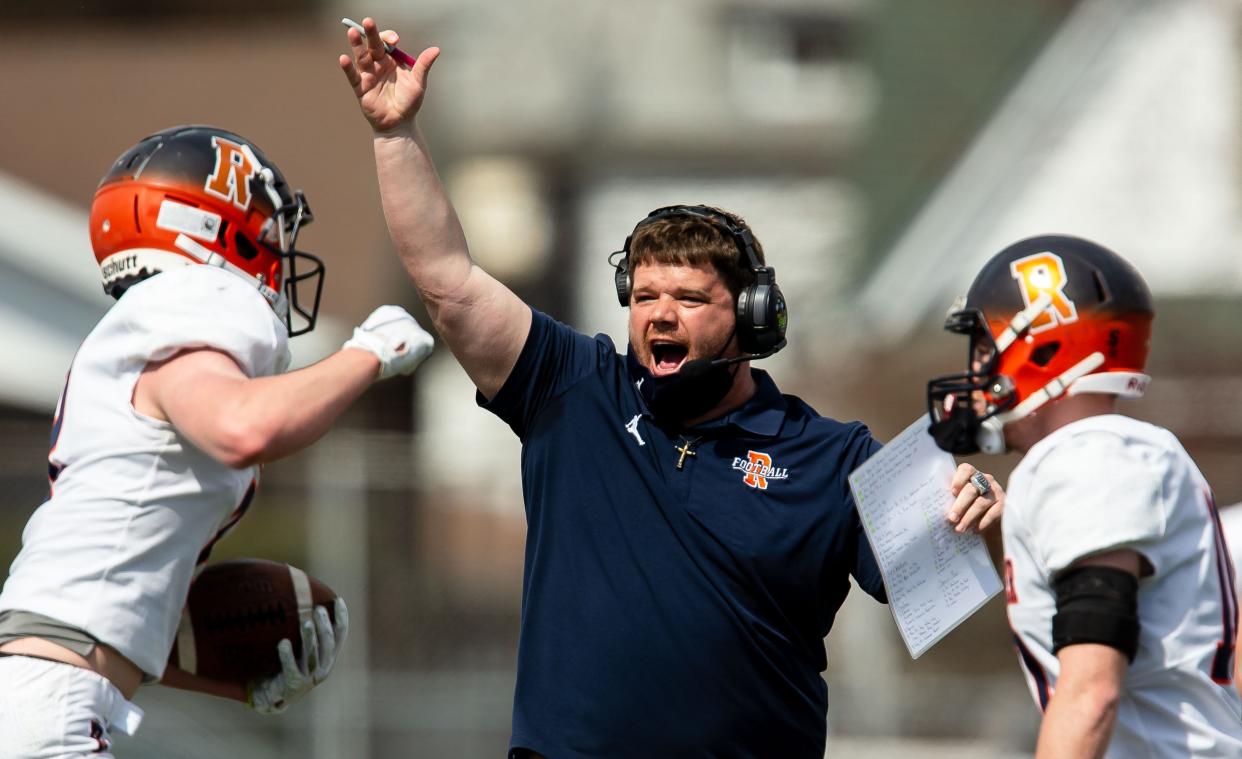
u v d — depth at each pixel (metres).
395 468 35.88
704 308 13.28
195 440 11.21
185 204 12.26
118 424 11.70
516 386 13.57
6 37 64.56
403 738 33.03
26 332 39.44
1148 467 10.52
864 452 13.55
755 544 13.02
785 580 13.09
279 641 12.88
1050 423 11.03
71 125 57.09
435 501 36.09
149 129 57.72
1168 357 46.28
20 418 38.75
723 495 13.16
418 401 57.19
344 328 48.84
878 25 65.44
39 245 39.97
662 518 13.12
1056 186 56.75
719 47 77.44
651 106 76.44
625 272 14.20
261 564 13.12
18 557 11.97
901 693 35.69
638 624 12.91
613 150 75.62
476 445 37.84
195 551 12.02
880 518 12.84
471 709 33.38
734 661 12.91
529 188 74.56
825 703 13.75
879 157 61.59
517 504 37.03
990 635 38.00
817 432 13.61
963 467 12.97
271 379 11.24
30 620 11.51
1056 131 57.16
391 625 35.53
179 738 31.17
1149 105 56.50
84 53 62.97
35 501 34.34
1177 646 10.57
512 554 36.62
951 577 12.84
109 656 11.63
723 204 70.25
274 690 13.02
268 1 71.69
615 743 12.82
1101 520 10.20
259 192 12.62
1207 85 56.50
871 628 36.88
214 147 12.48
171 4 68.75
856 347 46.09
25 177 53.38
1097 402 10.99
